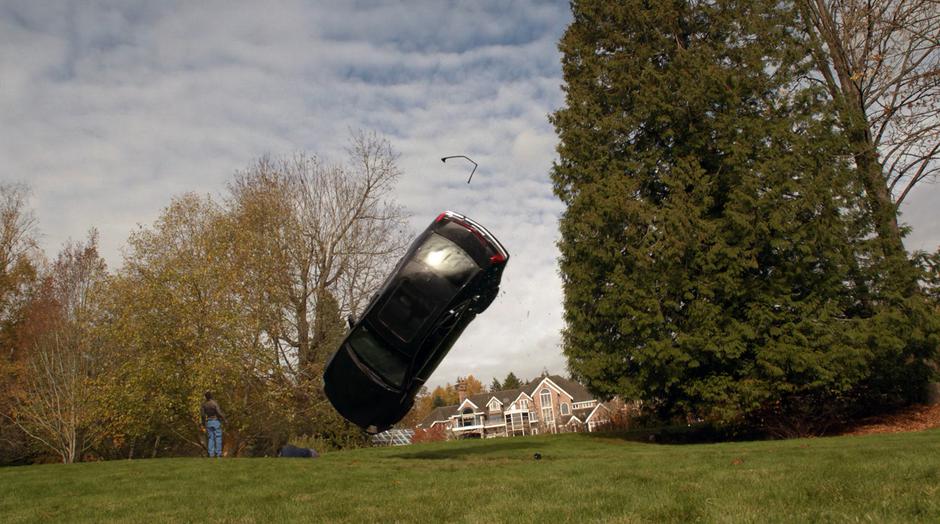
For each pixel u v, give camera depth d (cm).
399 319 1298
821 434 2100
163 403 2845
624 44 2469
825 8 2495
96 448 3991
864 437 1558
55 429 3491
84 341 3491
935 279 2016
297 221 3609
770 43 2238
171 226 3038
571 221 2322
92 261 3706
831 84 2452
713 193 2231
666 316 2147
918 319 1956
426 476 1095
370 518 669
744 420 2152
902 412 2198
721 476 828
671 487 754
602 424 2950
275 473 1257
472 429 9594
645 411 2489
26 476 1408
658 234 2130
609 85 2473
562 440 2253
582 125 2439
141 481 1223
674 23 2412
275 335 3253
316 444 2644
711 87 2172
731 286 1998
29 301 4519
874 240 2038
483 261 1316
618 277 2170
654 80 2334
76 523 791
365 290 3681
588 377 2261
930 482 648
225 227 3177
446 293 1288
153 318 2838
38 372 3547
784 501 604
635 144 2442
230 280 2969
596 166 2383
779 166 1988
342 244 3734
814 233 1953
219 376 2784
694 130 2245
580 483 855
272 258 3328
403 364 1327
